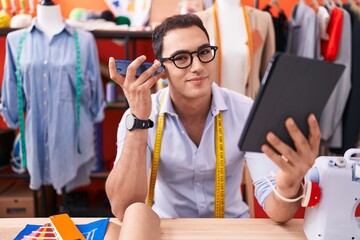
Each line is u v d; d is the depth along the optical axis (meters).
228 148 1.14
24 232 0.85
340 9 2.10
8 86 1.98
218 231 0.86
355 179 0.75
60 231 0.84
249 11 2.01
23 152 2.07
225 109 1.14
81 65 1.98
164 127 1.13
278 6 2.36
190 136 1.16
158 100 1.19
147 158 1.09
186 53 0.93
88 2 2.54
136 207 0.87
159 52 1.00
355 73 2.15
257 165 1.06
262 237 0.83
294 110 0.60
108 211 2.36
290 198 0.81
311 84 0.58
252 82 2.02
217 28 1.95
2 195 2.34
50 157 2.01
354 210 0.76
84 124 2.06
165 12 2.31
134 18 2.38
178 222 0.91
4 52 2.52
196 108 1.07
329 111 2.16
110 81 2.48
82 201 2.46
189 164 1.13
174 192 1.21
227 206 1.23
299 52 2.19
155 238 0.79
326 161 0.77
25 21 2.11
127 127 0.98
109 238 0.83
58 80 1.95
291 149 0.64
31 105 1.96
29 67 1.93
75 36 1.99
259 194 0.99
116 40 2.50
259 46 2.01
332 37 2.08
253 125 0.62
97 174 2.38
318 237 0.77
